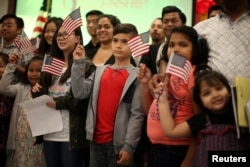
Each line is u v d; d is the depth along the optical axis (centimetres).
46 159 249
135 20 455
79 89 231
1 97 299
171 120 185
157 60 264
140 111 223
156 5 451
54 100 244
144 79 213
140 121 222
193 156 187
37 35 444
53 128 243
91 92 237
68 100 240
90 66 248
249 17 204
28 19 484
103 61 297
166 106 187
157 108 200
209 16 332
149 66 275
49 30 333
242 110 168
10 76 287
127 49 233
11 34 353
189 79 196
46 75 258
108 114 228
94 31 342
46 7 470
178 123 193
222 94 177
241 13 204
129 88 225
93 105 231
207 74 182
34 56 319
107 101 229
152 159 200
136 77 227
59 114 245
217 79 179
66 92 246
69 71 250
